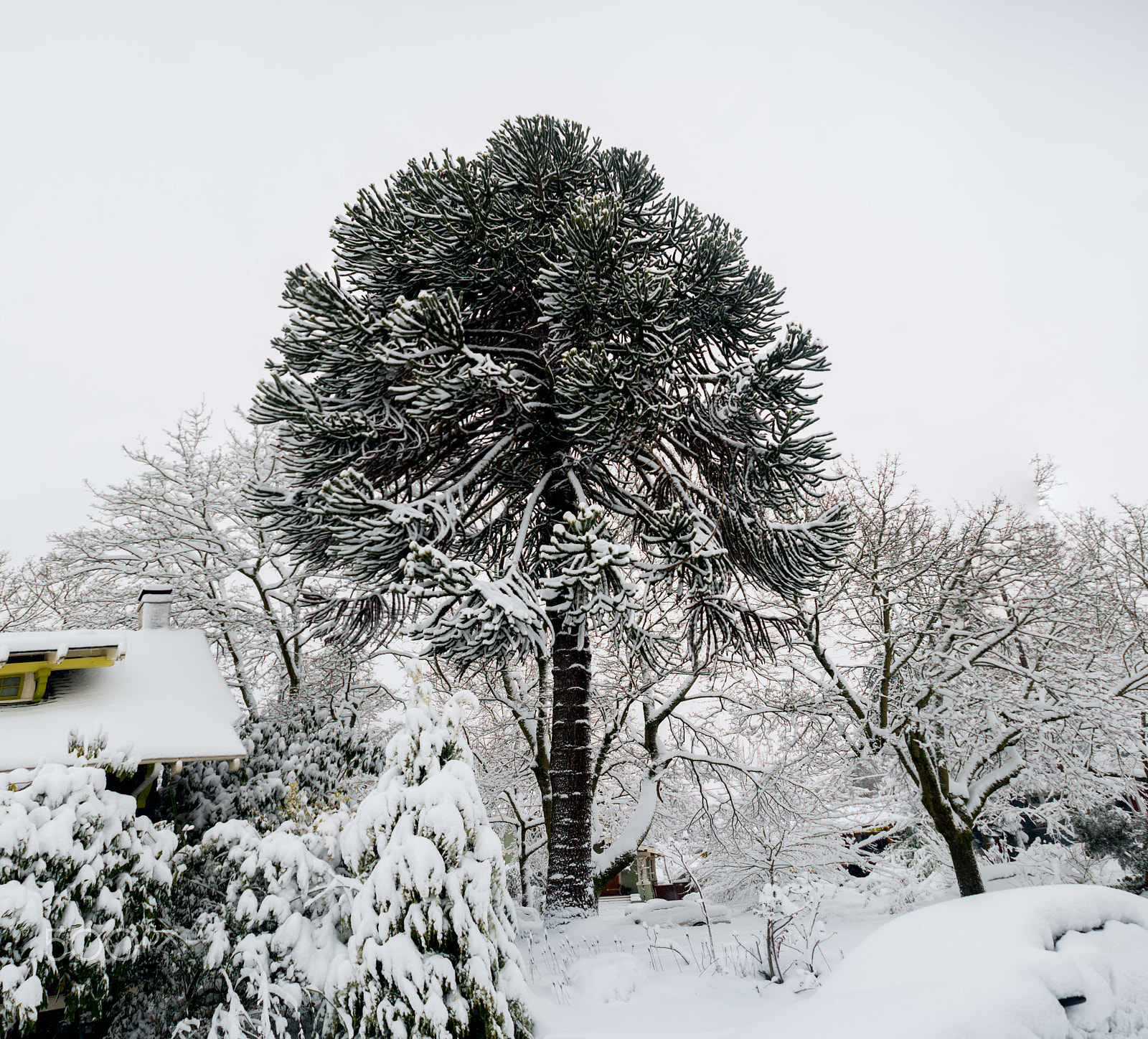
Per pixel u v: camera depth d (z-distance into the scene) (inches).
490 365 329.7
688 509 381.1
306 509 355.6
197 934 215.5
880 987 142.2
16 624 720.3
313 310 348.8
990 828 560.1
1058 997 130.3
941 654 421.1
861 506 480.1
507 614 295.9
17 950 173.6
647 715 508.1
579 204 371.9
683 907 456.1
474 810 201.3
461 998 175.9
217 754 267.7
